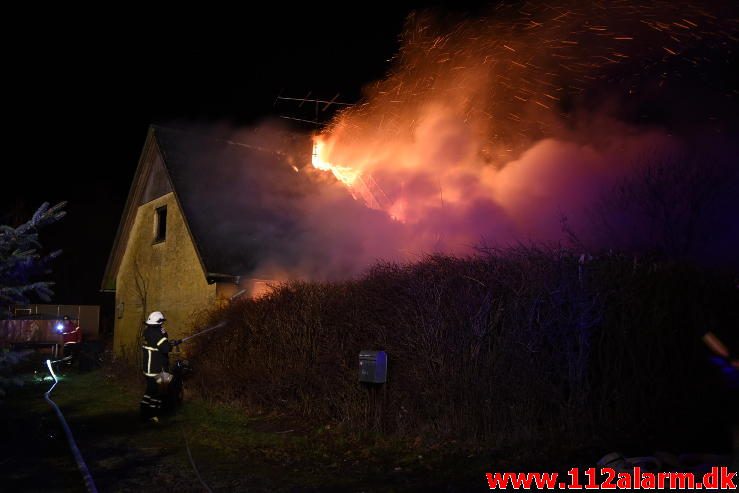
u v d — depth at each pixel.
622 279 7.02
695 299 7.01
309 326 9.71
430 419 7.66
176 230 17.91
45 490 6.34
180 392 11.41
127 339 20.45
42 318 21.30
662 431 6.55
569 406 6.92
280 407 10.04
